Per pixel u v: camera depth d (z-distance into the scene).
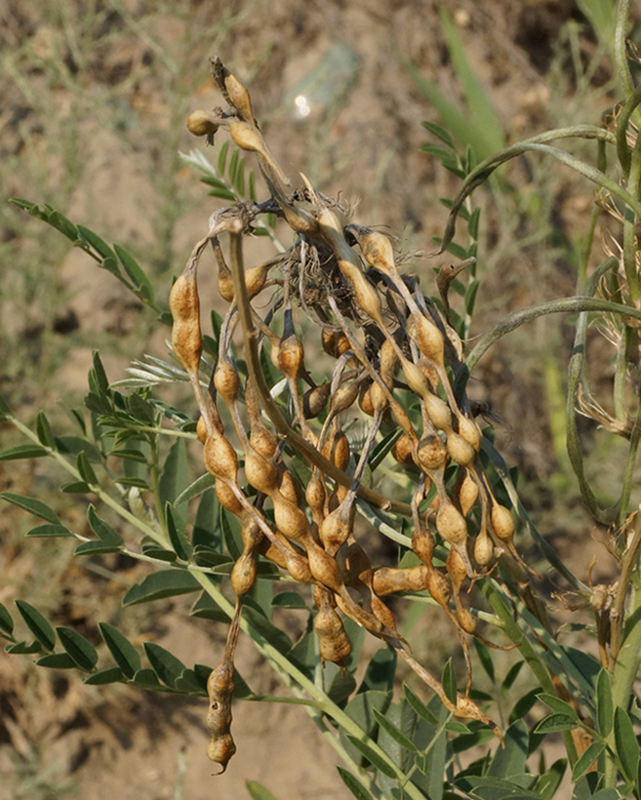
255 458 0.41
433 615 1.11
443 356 0.41
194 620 1.08
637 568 0.45
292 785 1.03
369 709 0.49
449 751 0.51
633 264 0.44
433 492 0.45
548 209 1.29
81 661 0.46
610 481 1.16
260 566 0.48
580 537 1.21
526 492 1.21
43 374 1.08
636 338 0.46
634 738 0.43
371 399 0.42
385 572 0.42
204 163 0.59
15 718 1.01
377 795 0.48
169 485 0.52
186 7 1.19
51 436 0.51
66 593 1.06
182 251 1.21
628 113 0.42
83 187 1.20
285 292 0.42
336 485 0.43
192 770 1.03
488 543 0.41
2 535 1.05
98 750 1.03
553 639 0.47
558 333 1.30
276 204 0.41
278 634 0.50
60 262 1.09
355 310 0.42
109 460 1.04
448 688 0.42
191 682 0.46
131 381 0.47
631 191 0.43
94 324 1.18
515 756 0.49
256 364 0.39
